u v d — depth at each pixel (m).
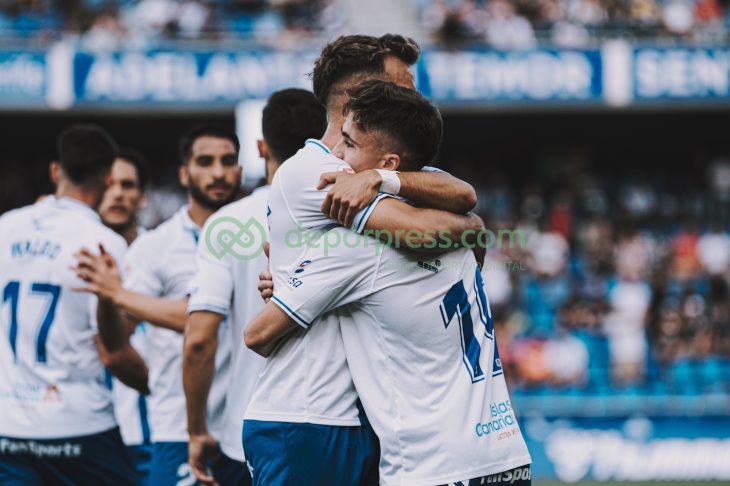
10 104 24.16
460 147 31.59
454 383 5.41
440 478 5.27
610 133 31.20
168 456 8.23
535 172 31.62
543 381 22.55
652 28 27.47
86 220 8.04
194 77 24.30
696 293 24.69
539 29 27.34
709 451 20.27
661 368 22.94
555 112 29.67
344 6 30.28
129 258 8.68
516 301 24.56
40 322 7.77
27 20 27.56
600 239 26.92
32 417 7.69
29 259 7.84
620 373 22.98
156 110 26.88
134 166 10.75
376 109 5.47
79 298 7.84
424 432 5.30
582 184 30.91
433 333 5.39
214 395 7.65
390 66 5.99
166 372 8.26
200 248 7.19
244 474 7.45
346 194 5.27
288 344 5.58
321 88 6.03
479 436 5.37
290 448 5.50
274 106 7.05
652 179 31.34
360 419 5.55
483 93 24.86
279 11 28.33
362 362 5.47
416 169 5.59
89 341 7.90
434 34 27.36
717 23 27.98
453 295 5.47
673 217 29.33
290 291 5.41
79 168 8.15
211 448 7.29
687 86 24.94
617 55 24.98
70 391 7.80
